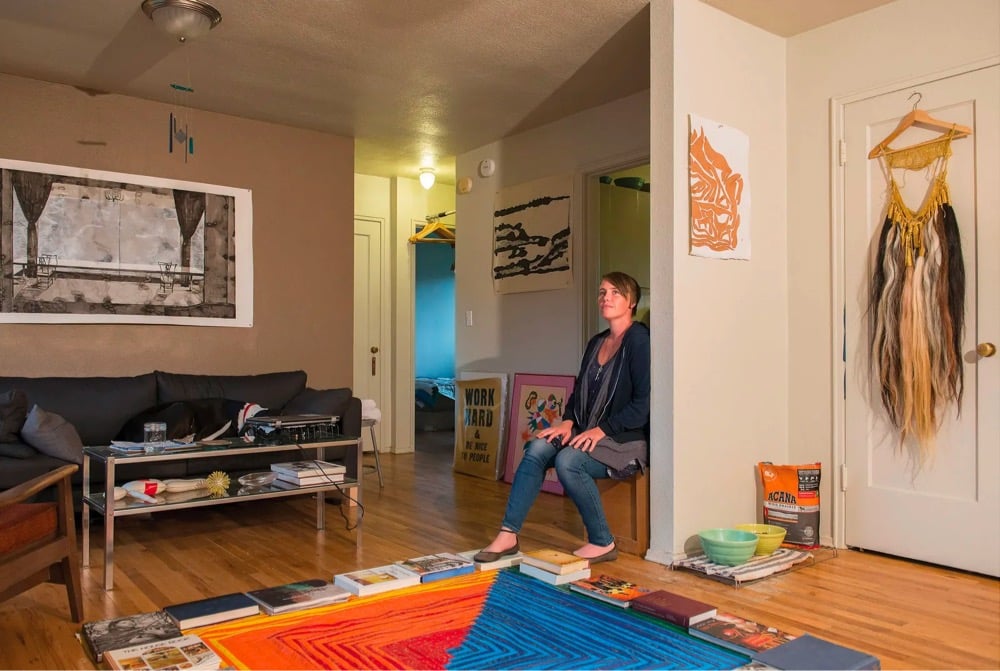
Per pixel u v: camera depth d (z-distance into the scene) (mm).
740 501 3434
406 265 6809
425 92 4484
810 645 2150
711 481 3307
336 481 3465
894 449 3271
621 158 4609
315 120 5047
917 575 3012
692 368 3234
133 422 3842
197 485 3268
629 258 5473
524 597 2652
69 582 2432
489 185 5652
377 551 3352
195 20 3307
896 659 2176
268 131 5078
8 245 4137
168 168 4676
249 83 4324
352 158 5469
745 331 3480
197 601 2521
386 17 3473
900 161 3260
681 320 3197
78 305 4344
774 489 3428
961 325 3055
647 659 2119
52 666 2105
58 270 4281
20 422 3525
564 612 2500
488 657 2123
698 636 2287
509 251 5422
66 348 4328
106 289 4434
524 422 5109
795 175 3668
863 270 3395
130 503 2977
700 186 3254
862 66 3414
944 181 3115
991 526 2957
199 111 4797
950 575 3012
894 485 3270
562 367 4988
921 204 3195
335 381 5352
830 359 3510
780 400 3645
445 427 8344
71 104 4344
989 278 2984
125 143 4516
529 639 2258
